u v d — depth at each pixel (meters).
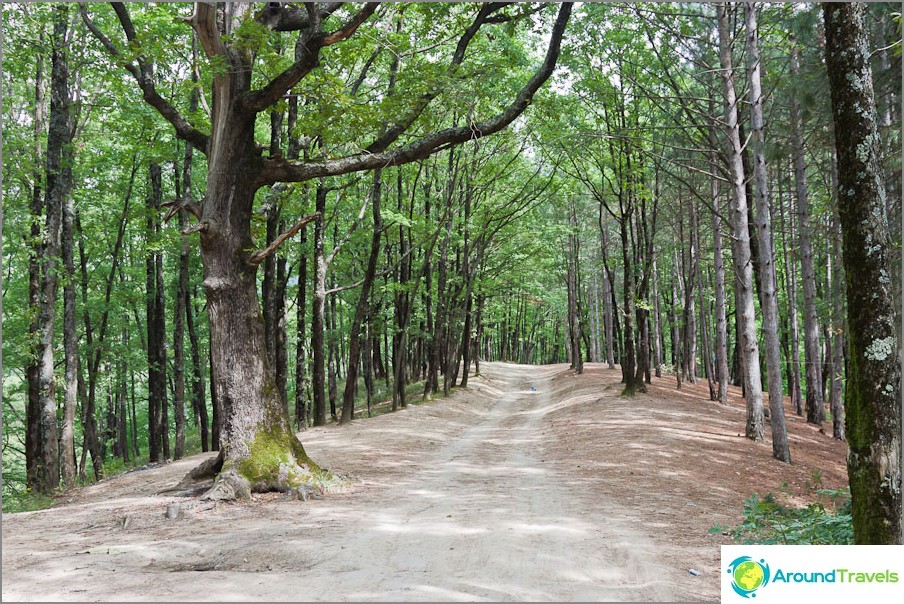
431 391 31.92
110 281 24.17
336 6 11.83
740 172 17.52
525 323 74.44
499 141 27.70
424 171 29.72
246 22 10.38
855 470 5.98
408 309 27.83
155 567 6.94
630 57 21.78
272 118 16.94
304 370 23.66
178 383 21.16
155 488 13.34
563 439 19.03
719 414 23.14
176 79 17.28
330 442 18.42
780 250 31.67
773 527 8.09
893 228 12.28
